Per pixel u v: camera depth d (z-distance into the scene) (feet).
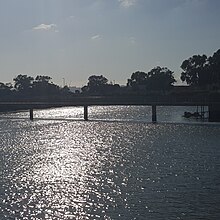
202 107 409.90
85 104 373.20
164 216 86.63
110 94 605.73
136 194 103.45
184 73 630.33
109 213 89.20
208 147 184.34
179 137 225.56
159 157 158.81
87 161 153.17
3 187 112.88
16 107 491.31
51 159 159.53
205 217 85.97
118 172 130.52
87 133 260.42
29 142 217.56
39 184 116.06
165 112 490.08
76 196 102.94
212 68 581.12
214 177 120.78
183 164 142.20
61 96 602.03
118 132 262.26
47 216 88.28
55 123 340.39
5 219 86.48
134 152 174.40
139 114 466.29
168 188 108.68
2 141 222.89
